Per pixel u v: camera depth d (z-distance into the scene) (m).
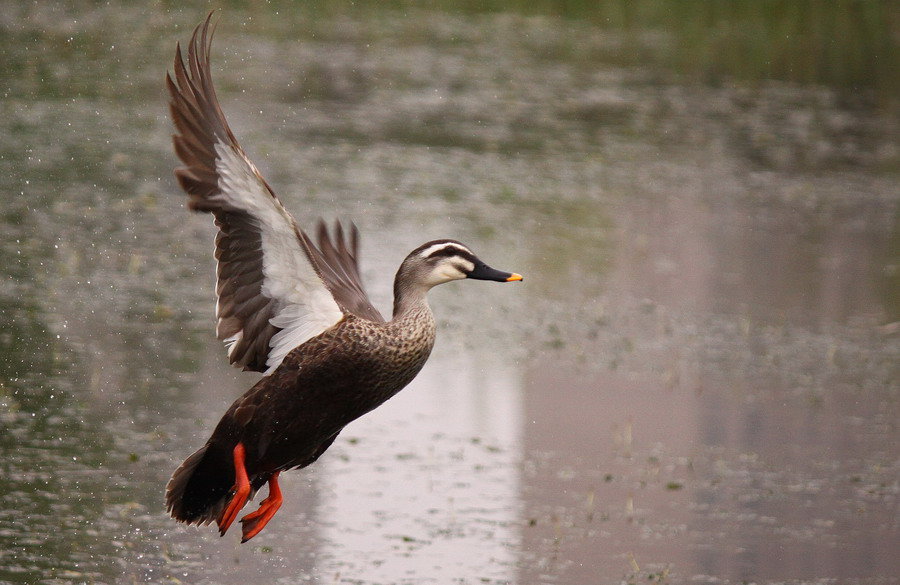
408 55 30.89
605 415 12.98
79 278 14.96
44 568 9.02
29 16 30.52
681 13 36.72
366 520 10.38
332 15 34.34
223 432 7.94
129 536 9.62
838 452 12.59
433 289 16.64
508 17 36.22
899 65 33.50
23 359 12.45
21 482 10.16
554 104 27.73
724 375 14.40
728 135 26.52
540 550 10.09
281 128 23.61
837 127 27.86
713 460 12.17
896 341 16.03
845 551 10.52
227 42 29.97
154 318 14.02
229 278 7.78
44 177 18.83
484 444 12.03
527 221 19.77
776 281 18.17
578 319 15.88
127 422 11.39
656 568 9.93
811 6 37.03
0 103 22.80
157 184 19.30
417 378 13.60
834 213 21.97
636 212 21.02
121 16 31.39
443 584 9.37
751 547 10.51
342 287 8.48
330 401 7.94
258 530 8.16
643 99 28.78
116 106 23.56
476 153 23.53
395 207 19.48
